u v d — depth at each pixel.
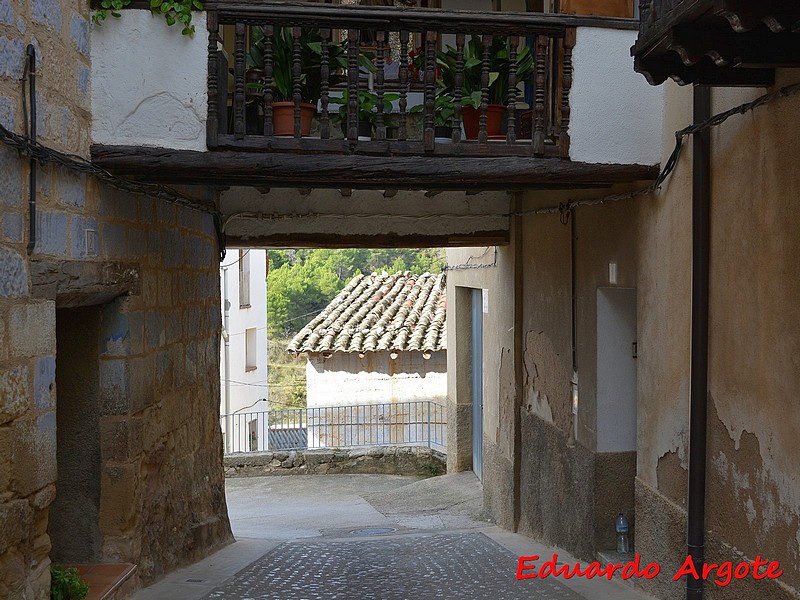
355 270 48.28
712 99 4.95
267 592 5.96
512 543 8.46
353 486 13.48
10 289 4.04
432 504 11.62
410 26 5.32
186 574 6.42
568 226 7.61
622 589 6.11
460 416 13.04
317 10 5.21
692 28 3.79
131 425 5.58
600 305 6.91
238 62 5.21
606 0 5.86
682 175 5.32
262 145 5.23
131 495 5.57
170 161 5.16
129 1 5.14
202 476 7.50
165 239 6.43
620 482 6.94
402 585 6.34
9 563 4.03
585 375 7.18
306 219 9.09
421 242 9.28
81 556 5.54
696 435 5.04
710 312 5.00
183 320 6.91
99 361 5.54
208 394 7.77
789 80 4.12
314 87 5.97
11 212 4.05
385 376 16.41
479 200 9.38
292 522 10.69
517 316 9.23
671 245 5.51
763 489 4.40
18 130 4.14
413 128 6.81
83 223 4.89
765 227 4.36
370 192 9.08
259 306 24.28
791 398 4.12
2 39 3.97
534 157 5.52
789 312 4.12
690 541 5.07
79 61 4.95
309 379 16.44
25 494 4.18
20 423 4.13
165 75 5.18
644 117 5.65
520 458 9.26
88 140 5.08
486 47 5.45
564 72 5.55
